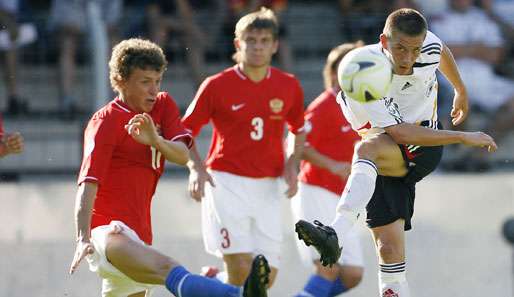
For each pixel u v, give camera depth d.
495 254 35.69
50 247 34.09
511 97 40.25
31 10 40.16
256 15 28.30
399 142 21.73
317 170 30.98
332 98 30.52
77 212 21.23
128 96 21.97
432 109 23.00
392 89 22.30
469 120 40.06
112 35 38.62
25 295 33.75
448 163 39.03
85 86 38.53
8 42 38.28
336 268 30.95
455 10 40.94
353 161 22.16
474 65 40.41
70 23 38.38
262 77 28.55
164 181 35.31
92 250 20.75
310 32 41.06
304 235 20.39
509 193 36.44
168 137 22.36
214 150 28.91
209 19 39.69
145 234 22.30
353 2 41.50
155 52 21.72
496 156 39.50
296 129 29.62
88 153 21.64
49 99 38.38
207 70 39.53
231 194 28.53
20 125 37.91
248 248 28.53
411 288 35.34
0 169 37.06
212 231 28.72
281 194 31.02
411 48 20.98
